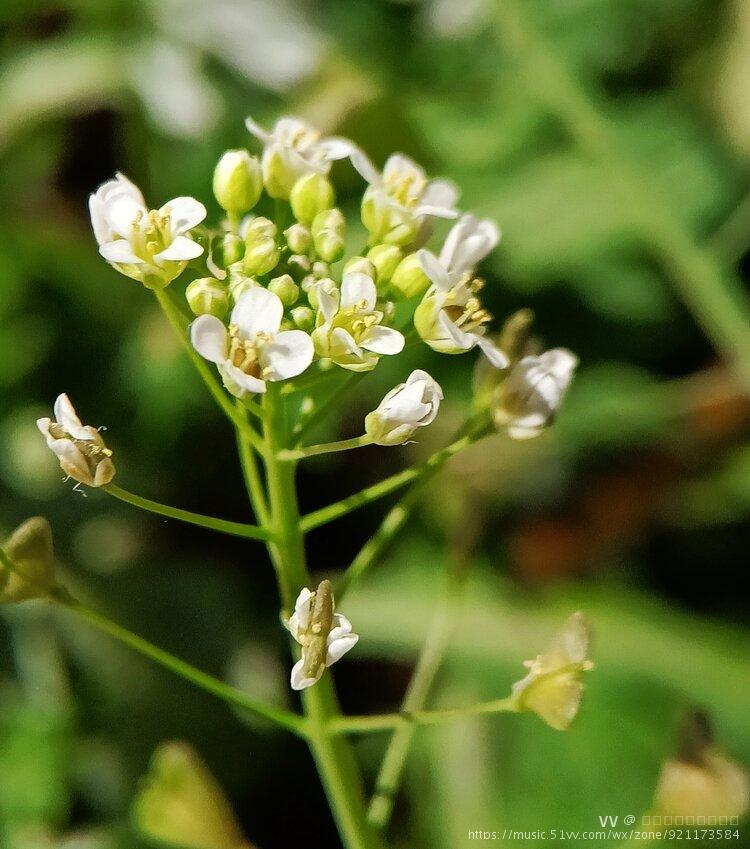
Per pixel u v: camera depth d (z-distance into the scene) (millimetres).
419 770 104
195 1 119
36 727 105
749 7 123
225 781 106
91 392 116
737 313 108
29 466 114
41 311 117
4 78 120
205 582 111
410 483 114
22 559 82
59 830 103
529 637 106
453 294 83
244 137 118
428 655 89
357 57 122
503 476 112
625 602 107
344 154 85
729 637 105
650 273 116
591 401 112
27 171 122
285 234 84
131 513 114
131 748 105
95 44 120
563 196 116
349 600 109
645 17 127
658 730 103
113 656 107
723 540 112
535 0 129
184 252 81
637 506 113
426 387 81
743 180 120
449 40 129
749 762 102
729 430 113
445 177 119
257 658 109
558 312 117
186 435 115
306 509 115
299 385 83
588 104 110
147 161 120
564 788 102
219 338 80
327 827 106
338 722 85
